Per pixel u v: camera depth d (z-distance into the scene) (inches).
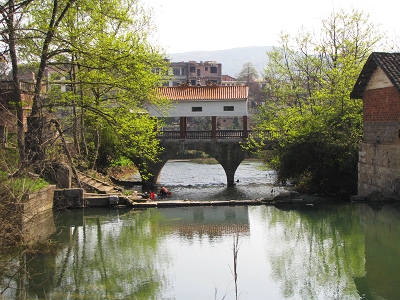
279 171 1280.8
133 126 1103.0
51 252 670.5
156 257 657.6
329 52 1491.1
